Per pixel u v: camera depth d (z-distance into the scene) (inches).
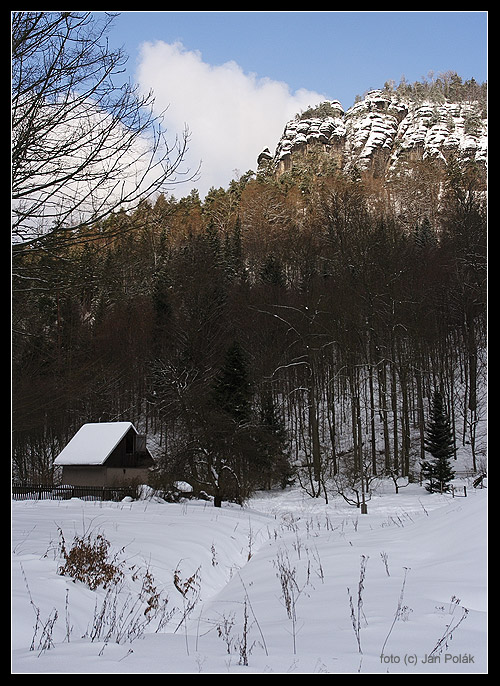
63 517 644.7
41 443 1457.9
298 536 683.4
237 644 246.2
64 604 275.4
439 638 224.8
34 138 301.1
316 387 1790.1
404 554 416.5
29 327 395.2
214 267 1926.7
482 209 1907.0
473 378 1576.0
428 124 6274.6
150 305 1717.5
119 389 1653.5
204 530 622.5
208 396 1264.8
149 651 225.8
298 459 1756.9
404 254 1804.9
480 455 1514.5
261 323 1787.6
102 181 307.7
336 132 6761.8
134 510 842.8
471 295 1711.4
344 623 261.7
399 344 1635.1
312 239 2181.3
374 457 1487.5
